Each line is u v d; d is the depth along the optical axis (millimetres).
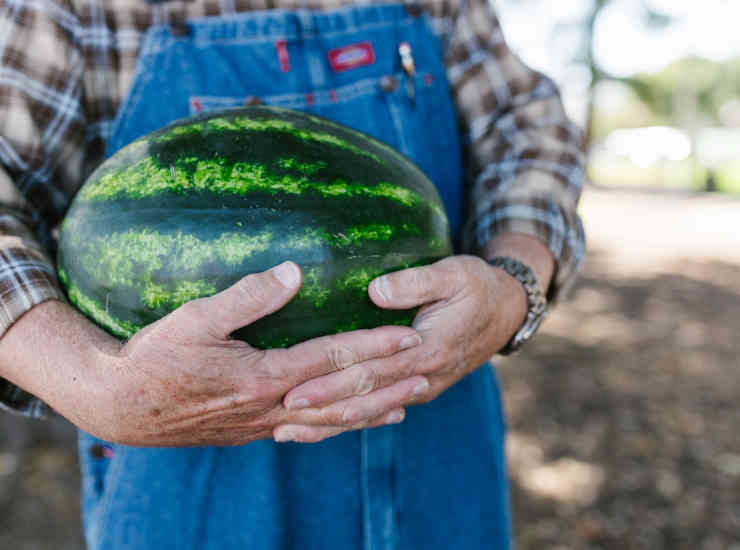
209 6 1316
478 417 1420
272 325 1040
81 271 1108
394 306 1016
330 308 1063
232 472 1239
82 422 996
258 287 901
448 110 1455
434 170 1429
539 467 3850
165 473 1224
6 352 1010
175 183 1091
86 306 1112
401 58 1390
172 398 944
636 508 3508
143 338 926
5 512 3330
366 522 1296
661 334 5863
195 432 1011
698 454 3963
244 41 1320
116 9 1287
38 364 987
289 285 907
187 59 1292
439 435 1368
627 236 10961
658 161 27344
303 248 1049
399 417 1082
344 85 1371
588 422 4305
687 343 5641
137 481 1223
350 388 987
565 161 1453
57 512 3352
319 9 1382
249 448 1233
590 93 16703
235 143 1126
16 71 1188
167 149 1132
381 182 1152
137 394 943
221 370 929
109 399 950
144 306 1057
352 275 1070
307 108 1352
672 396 4664
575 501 3561
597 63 16703
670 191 18953
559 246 1364
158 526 1216
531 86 1533
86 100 1319
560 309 6570
